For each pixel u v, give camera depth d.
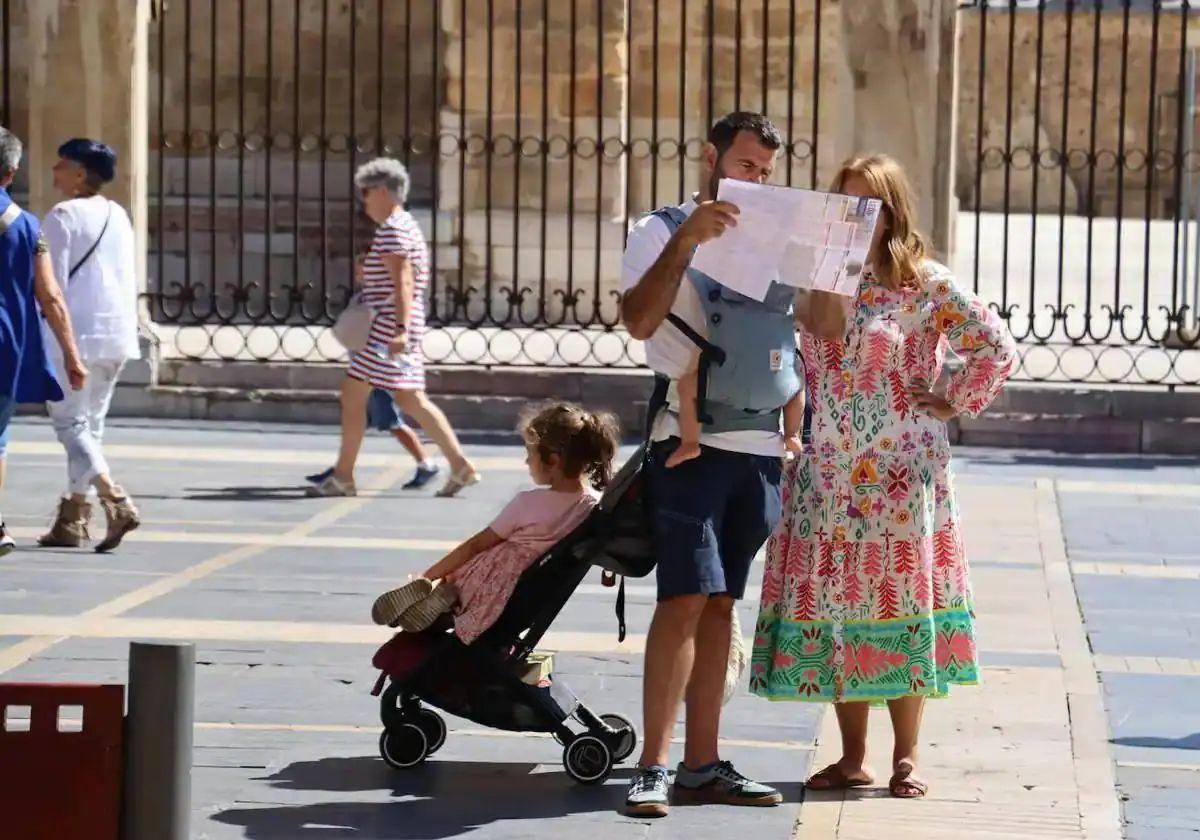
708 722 23.39
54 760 17.31
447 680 23.89
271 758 24.70
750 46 83.88
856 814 22.83
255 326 60.75
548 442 23.83
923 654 22.97
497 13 76.25
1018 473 52.03
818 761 25.03
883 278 23.02
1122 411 57.00
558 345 62.22
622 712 27.16
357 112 87.38
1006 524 44.09
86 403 39.03
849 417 23.03
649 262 22.27
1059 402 57.00
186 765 17.38
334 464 51.16
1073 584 37.28
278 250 82.38
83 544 39.16
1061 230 58.62
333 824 22.17
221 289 82.12
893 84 58.16
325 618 32.78
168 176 85.69
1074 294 81.25
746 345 22.17
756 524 22.83
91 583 35.50
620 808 22.92
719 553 22.75
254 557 38.47
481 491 47.88
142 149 60.66
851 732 23.97
